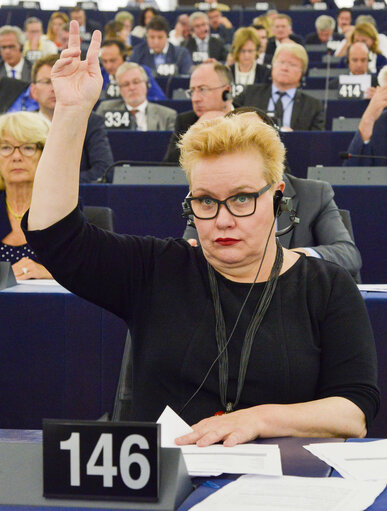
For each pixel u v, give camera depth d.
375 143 6.27
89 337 3.10
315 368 1.91
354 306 1.96
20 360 3.13
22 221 1.88
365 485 1.45
